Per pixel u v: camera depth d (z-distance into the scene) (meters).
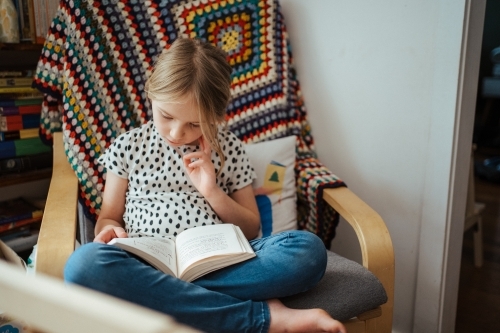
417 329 1.35
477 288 1.76
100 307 0.36
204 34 1.35
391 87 1.29
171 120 0.97
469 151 1.26
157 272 0.81
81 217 1.24
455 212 1.26
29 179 1.43
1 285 0.41
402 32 1.24
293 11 1.45
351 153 1.41
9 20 1.32
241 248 0.89
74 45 1.19
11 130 1.40
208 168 1.04
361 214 1.06
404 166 1.30
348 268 0.98
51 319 0.38
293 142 1.36
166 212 1.04
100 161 1.13
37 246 0.82
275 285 0.85
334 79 1.40
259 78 1.41
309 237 0.91
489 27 3.54
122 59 1.25
